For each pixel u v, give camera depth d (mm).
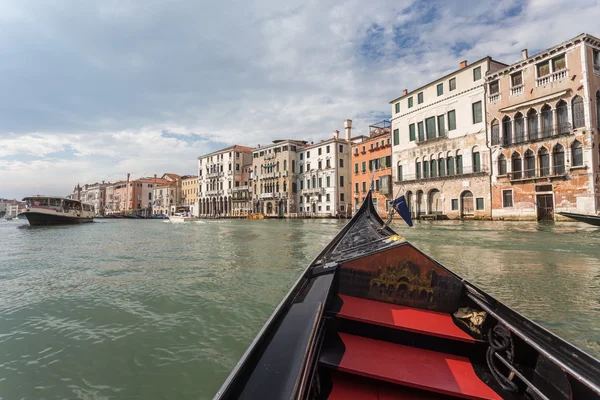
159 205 96500
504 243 13594
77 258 11789
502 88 27625
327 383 2289
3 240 19703
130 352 4148
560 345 2059
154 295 6555
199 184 81250
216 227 33156
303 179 57406
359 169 45750
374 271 3242
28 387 3424
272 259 11016
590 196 21953
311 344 2066
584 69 22297
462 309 2973
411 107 36688
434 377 2289
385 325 2715
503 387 2207
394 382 2225
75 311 5684
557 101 23844
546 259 9844
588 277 7477
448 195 32219
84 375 3650
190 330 4809
